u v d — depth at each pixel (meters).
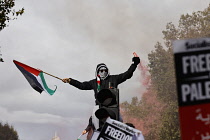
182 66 4.78
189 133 4.76
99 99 8.43
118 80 10.73
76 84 10.89
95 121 9.95
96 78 10.84
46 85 11.91
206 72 4.76
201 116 4.75
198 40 4.78
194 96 4.77
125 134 6.64
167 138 61.81
